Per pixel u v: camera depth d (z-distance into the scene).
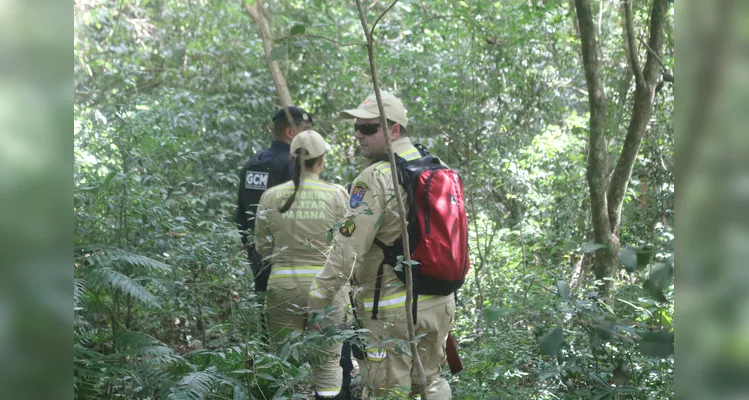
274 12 8.48
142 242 3.66
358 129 3.25
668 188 7.33
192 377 2.93
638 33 7.48
